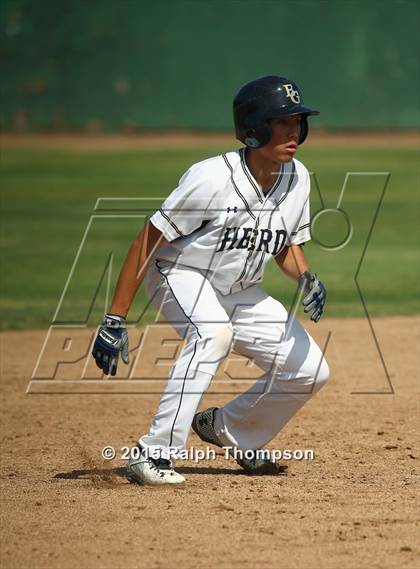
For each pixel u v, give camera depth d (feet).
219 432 60.80
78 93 385.70
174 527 48.37
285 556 44.29
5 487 57.31
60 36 388.57
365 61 376.89
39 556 44.75
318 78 378.94
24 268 157.17
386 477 59.41
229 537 46.80
